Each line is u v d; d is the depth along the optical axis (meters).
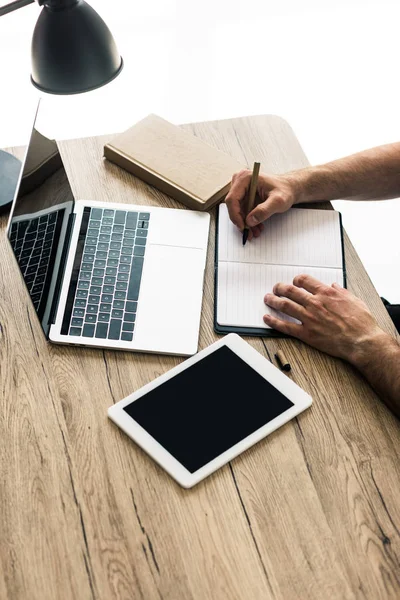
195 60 2.90
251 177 1.27
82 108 2.72
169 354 1.12
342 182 1.37
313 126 2.71
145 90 2.78
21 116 2.68
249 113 2.72
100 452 1.01
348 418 1.06
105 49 1.27
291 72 2.88
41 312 1.12
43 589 0.89
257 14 3.11
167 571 0.91
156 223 1.30
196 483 0.98
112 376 1.09
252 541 0.93
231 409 1.05
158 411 1.04
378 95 2.83
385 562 0.92
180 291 1.20
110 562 0.91
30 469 0.99
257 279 1.23
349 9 3.16
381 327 1.19
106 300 1.17
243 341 1.13
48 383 1.08
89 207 1.31
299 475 1.00
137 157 1.38
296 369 1.12
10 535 0.93
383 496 0.98
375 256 2.38
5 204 1.28
